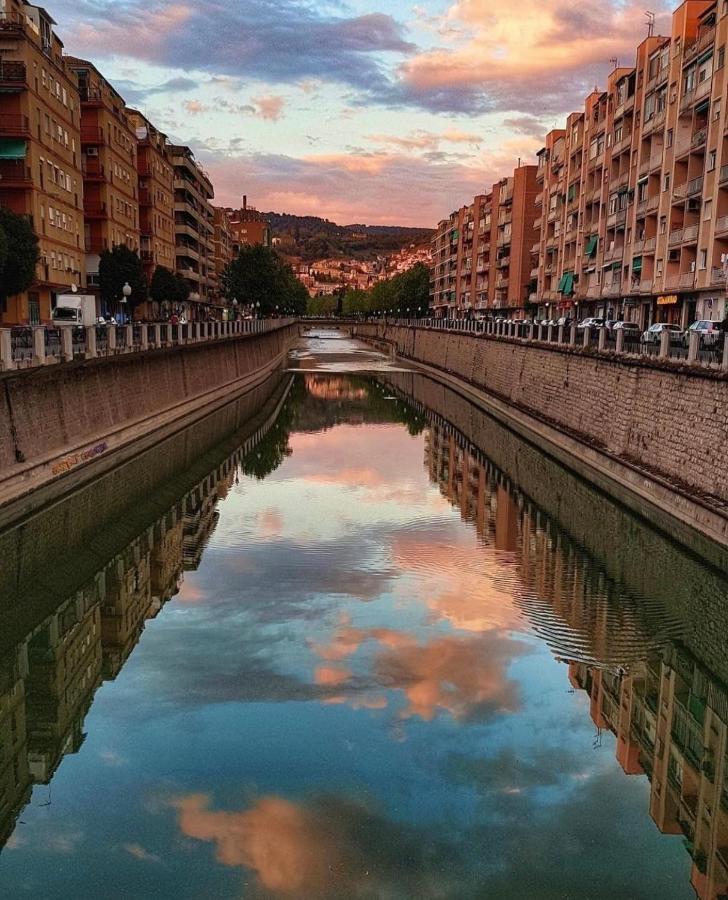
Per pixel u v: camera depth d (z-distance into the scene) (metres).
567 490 28.88
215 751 11.05
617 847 9.16
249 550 20.89
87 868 8.70
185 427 41.56
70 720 11.89
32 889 8.38
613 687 13.23
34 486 22.83
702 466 21.67
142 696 12.69
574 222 68.00
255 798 9.98
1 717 12.11
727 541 18.36
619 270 57.19
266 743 11.22
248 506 26.00
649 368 26.12
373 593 17.44
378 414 52.91
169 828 9.38
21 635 15.53
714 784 10.57
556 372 38.31
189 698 12.64
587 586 18.05
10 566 19.34
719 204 41.34
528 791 10.23
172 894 8.28
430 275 152.12
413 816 9.70
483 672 13.65
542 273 77.69
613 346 30.91
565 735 11.67
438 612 16.39
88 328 26.38
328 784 10.28
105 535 22.14
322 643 14.77
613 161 58.47
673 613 16.59
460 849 9.05
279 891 8.37
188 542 21.56
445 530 22.92
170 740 11.40
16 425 22.34
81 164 50.00
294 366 94.44
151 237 67.31
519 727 11.85
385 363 101.31
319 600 17.05
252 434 42.75
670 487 22.42
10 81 39.03
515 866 8.74
